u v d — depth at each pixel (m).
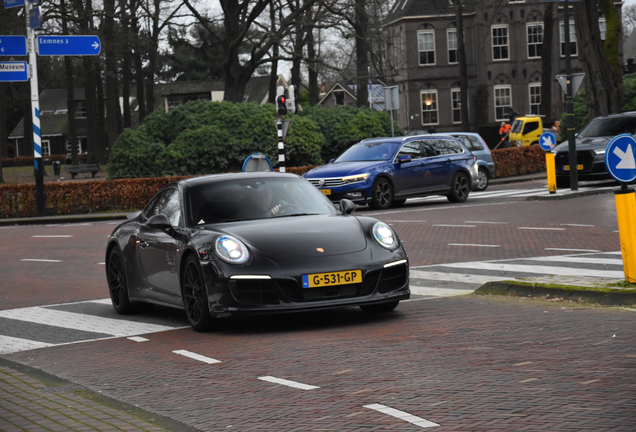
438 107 92.44
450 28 92.00
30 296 16.28
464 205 31.61
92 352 10.44
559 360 8.24
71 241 27.16
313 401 7.27
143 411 7.34
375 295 10.84
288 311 10.41
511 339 9.47
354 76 63.69
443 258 18.31
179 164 47.84
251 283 10.49
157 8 63.31
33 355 10.48
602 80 46.50
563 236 20.73
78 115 150.12
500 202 31.84
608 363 7.98
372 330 10.58
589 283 12.37
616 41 47.50
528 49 91.75
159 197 13.35
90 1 63.59
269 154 48.50
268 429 6.51
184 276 11.53
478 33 91.44
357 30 59.22
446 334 10.00
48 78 108.31
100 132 97.88
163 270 12.16
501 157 49.56
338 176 30.84
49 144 150.12
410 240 21.91
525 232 22.02
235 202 12.08
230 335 10.90
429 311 11.88
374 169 31.16
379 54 85.69
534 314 11.09
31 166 100.44
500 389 7.25
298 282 10.47
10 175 79.38
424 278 15.62
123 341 11.09
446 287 14.43
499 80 91.88
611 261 16.27
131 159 47.50
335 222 11.50
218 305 10.68
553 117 91.44
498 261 17.30
